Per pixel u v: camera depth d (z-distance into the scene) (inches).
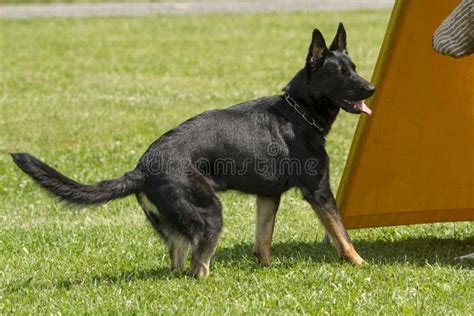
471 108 430.3
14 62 1170.0
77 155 673.6
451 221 457.7
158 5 1902.1
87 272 399.2
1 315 338.0
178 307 340.5
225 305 342.0
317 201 405.7
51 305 346.3
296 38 1357.0
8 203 546.6
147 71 1097.4
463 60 415.5
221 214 376.5
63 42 1347.2
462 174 448.1
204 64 1143.0
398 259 421.1
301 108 404.5
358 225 448.5
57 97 931.3
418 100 422.3
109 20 1621.6
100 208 531.2
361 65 1103.6
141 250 438.0
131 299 350.3
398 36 399.2
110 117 826.2
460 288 364.2
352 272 390.9
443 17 404.5
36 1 1962.4
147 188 369.1
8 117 829.2
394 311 333.7
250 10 1777.8
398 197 446.3
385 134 426.0
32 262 414.6
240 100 907.4
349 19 1567.4
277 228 485.1
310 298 347.9
